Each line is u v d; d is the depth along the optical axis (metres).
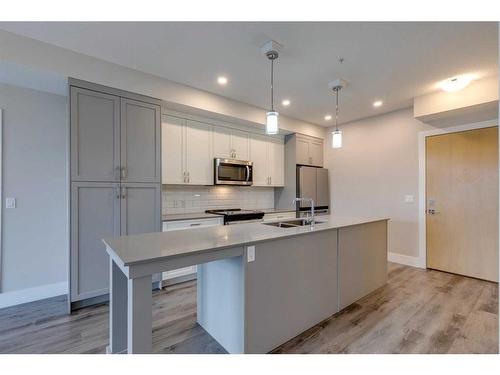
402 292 3.03
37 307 2.64
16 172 2.74
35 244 2.83
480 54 2.47
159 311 2.57
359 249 2.82
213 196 4.28
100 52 2.51
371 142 4.51
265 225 2.60
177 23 2.06
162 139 3.34
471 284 3.27
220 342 2.03
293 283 2.11
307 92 3.44
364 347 1.98
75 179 2.52
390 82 3.11
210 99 3.47
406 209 4.08
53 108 2.96
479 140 3.42
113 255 1.60
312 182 4.79
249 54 2.51
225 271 1.98
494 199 3.33
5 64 2.21
